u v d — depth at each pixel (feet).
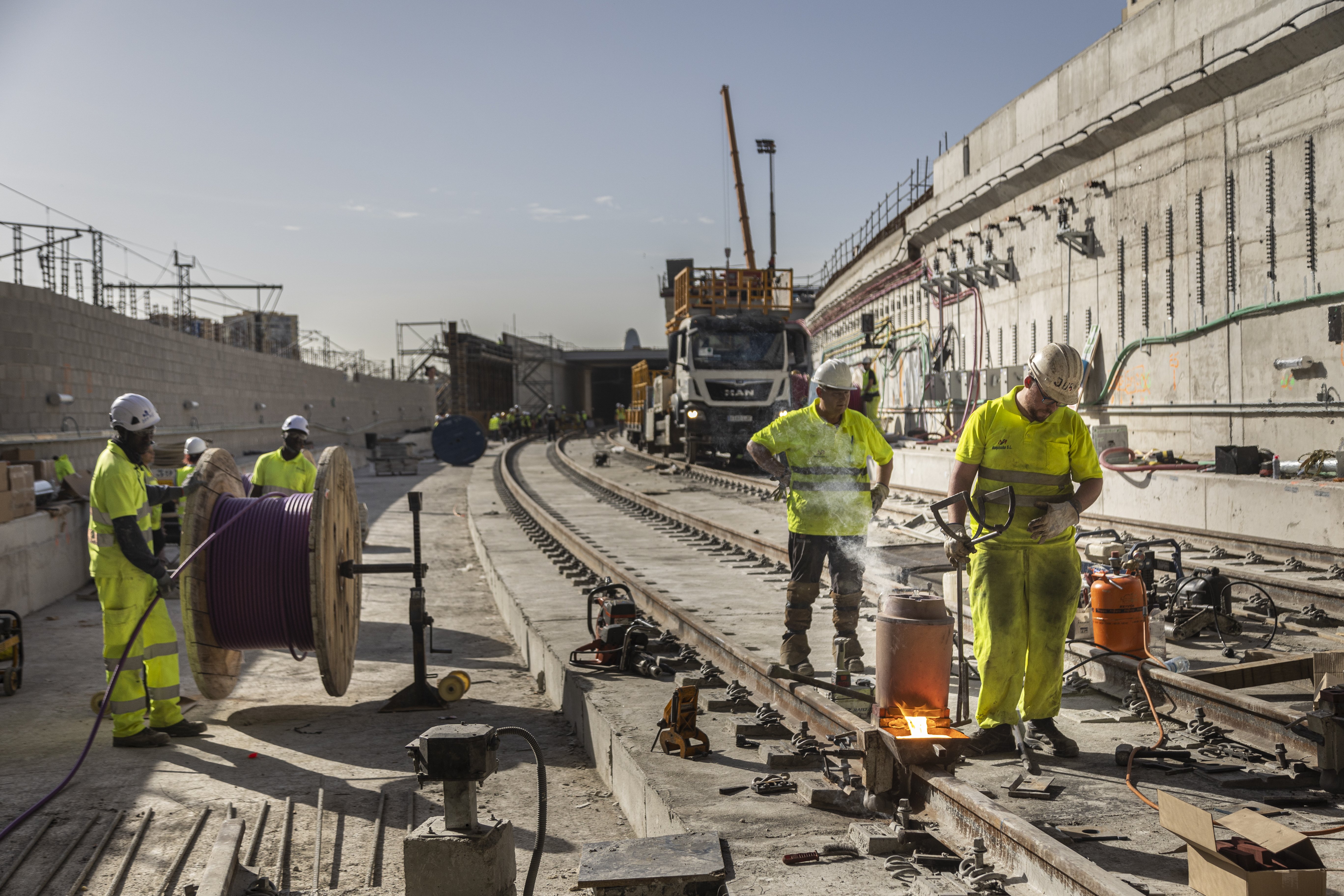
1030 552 14.83
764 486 69.92
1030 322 70.85
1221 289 48.83
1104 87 58.85
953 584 25.71
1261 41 43.83
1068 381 14.30
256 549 21.07
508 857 11.87
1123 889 9.26
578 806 16.88
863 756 13.52
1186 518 41.01
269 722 22.15
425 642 31.04
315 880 13.73
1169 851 11.19
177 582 21.25
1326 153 41.78
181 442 51.08
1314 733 14.17
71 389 59.16
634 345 346.13
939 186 88.99
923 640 13.71
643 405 129.29
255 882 13.19
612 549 43.24
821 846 12.21
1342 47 40.68
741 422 86.38
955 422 83.61
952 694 18.90
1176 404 52.65
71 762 19.08
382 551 51.88
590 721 19.48
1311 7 40.63
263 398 110.22
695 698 16.29
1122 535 38.65
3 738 20.79
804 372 88.07
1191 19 50.72
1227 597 22.71
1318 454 37.24
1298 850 9.93
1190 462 48.19
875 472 68.74
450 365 231.30
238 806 16.53
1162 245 53.88
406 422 213.66
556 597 31.55
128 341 69.10
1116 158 58.34
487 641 31.19
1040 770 14.02
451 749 11.35
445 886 11.39
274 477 29.96
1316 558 31.96
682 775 15.12
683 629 26.12
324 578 21.11
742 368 86.33
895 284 107.04
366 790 17.43
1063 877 10.11
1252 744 15.35
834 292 145.69
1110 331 59.62
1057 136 62.69
